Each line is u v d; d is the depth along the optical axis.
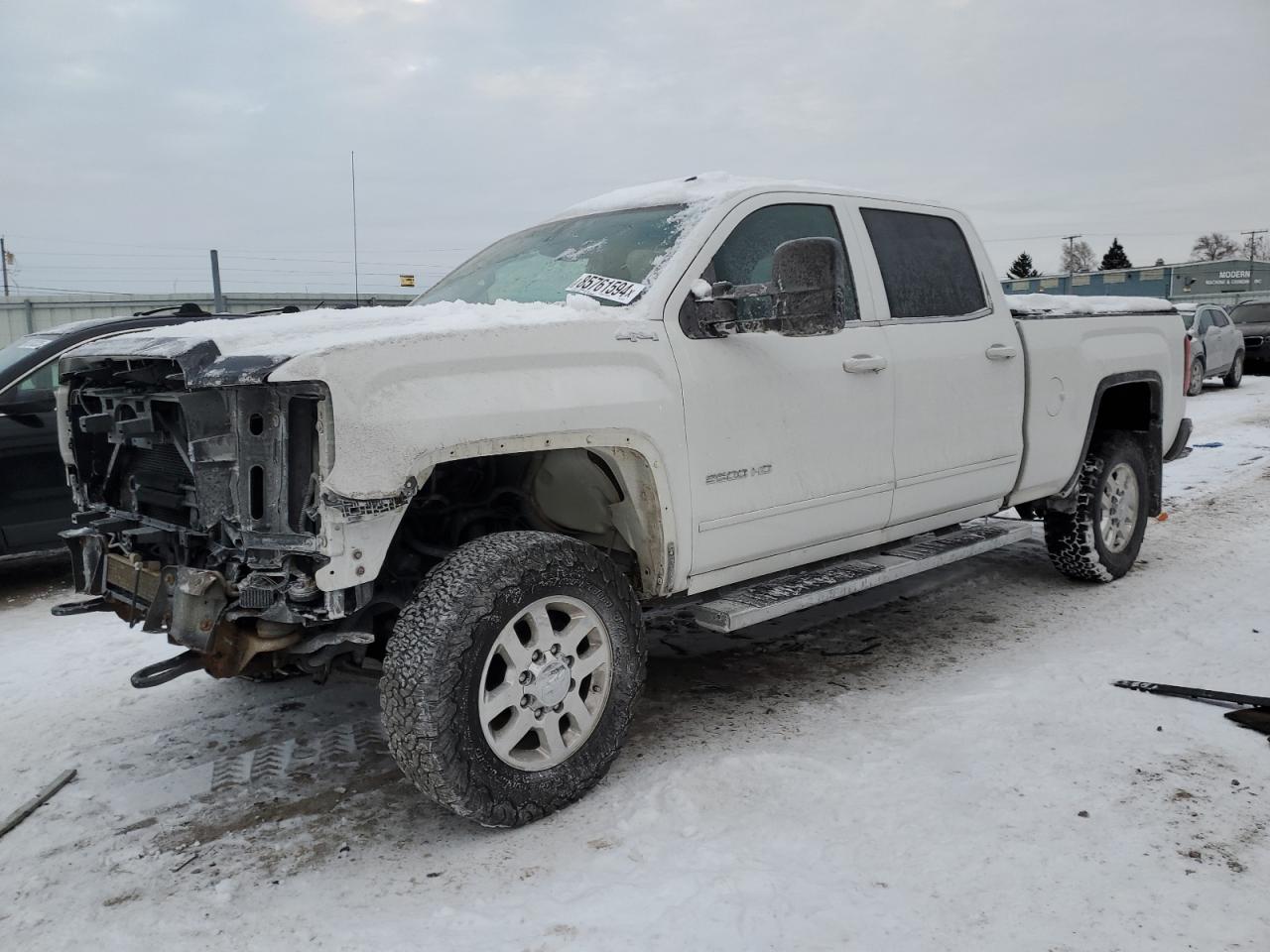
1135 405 5.94
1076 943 2.35
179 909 2.67
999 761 3.32
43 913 2.68
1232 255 92.06
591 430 3.14
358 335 2.81
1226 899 2.51
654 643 4.88
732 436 3.58
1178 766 3.25
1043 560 6.27
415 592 2.92
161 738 3.87
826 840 2.85
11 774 3.59
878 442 4.14
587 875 2.73
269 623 2.89
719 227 3.73
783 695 4.07
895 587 5.77
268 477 2.75
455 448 2.84
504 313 3.22
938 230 4.71
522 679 2.99
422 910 2.60
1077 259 88.75
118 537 3.38
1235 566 5.88
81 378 3.50
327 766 3.57
